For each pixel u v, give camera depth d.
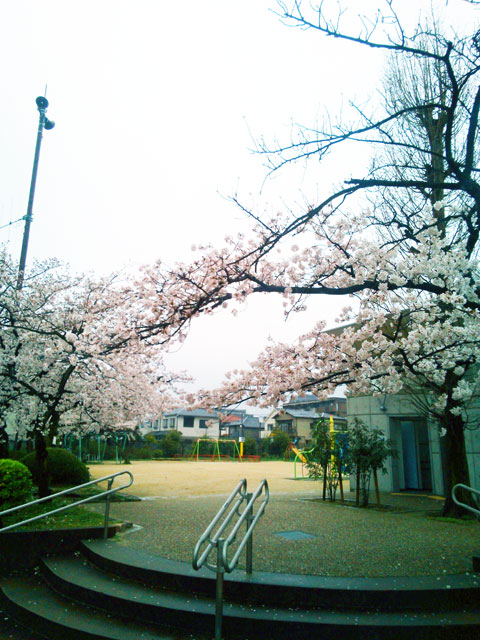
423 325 6.59
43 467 8.93
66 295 10.60
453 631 3.74
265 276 6.70
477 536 6.66
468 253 6.38
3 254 10.50
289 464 33.72
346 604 4.12
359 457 9.93
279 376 6.89
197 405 7.00
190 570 4.72
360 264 6.23
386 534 6.74
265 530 6.96
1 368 8.86
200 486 14.58
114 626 4.13
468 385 6.50
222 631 3.88
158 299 6.16
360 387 7.27
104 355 7.13
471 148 5.46
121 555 5.37
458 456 8.62
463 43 5.47
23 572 5.73
